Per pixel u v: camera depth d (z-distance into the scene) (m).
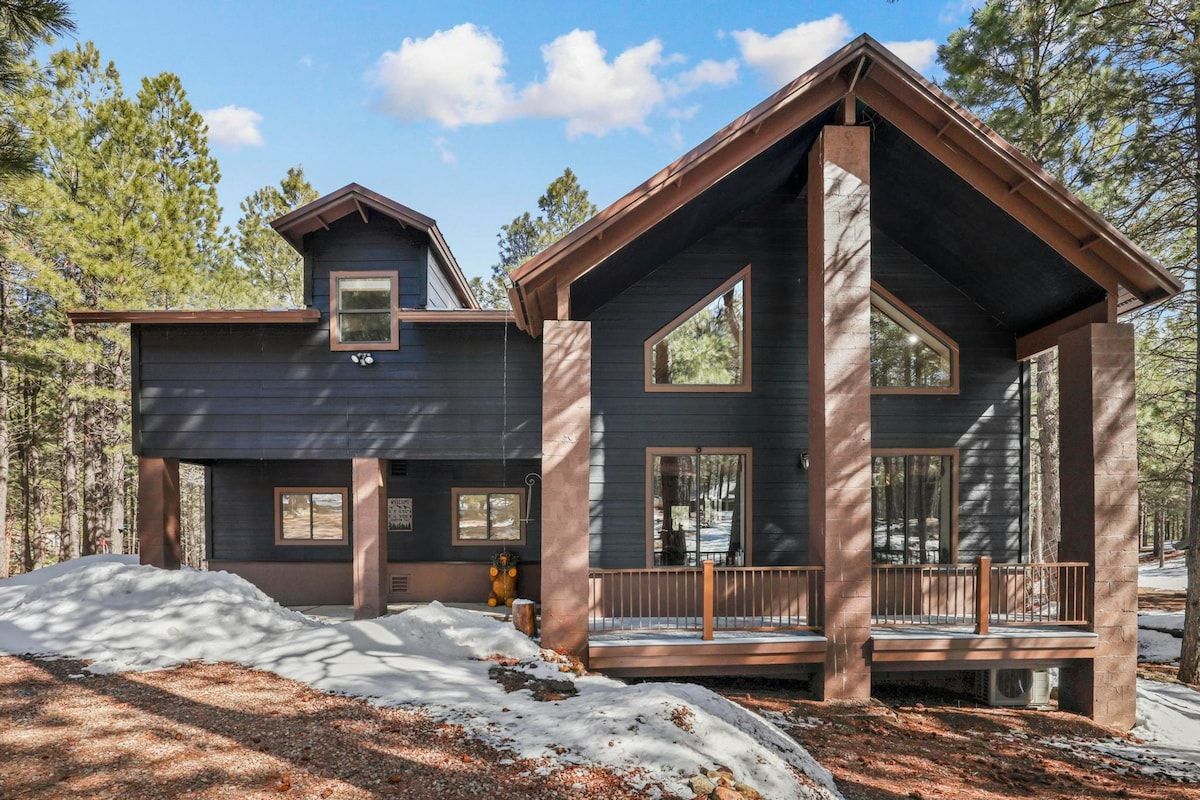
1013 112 14.16
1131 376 9.09
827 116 9.34
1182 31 11.97
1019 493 10.88
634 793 4.89
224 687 7.01
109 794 4.68
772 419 10.59
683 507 10.48
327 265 11.84
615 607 10.20
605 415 10.49
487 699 6.85
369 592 11.30
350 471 13.82
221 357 11.48
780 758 6.07
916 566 10.01
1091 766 7.51
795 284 10.74
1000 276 10.18
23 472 24.58
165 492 11.50
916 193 9.76
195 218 21.61
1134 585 9.05
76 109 18.47
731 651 8.71
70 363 18.92
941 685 10.66
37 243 16.67
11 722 5.97
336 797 4.70
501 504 13.82
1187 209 13.30
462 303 16.92
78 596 9.50
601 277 9.47
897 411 10.89
